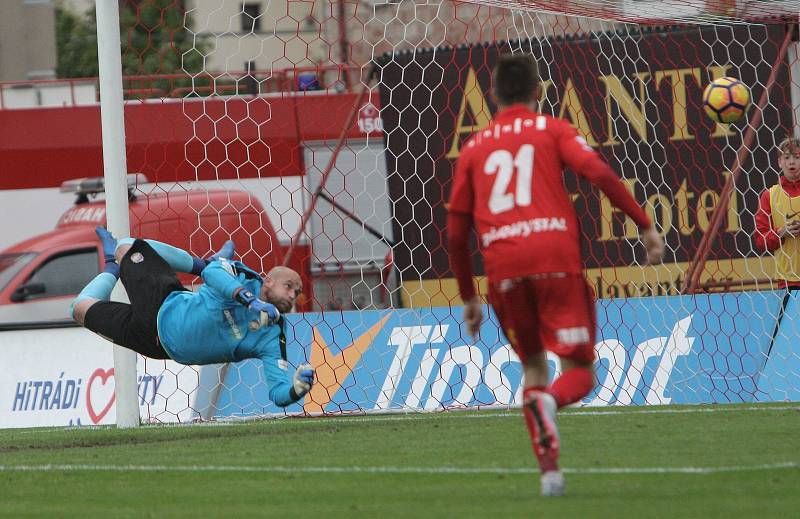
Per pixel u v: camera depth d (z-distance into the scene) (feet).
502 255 58.70
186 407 118.83
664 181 149.79
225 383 119.75
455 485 61.98
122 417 108.47
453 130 156.04
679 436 82.17
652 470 64.64
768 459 68.74
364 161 179.63
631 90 150.00
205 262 94.99
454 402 117.50
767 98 141.28
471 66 155.33
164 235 170.60
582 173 58.44
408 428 94.94
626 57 150.00
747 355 116.37
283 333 88.22
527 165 59.06
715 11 137.08
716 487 58.39
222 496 61.11
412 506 55.52
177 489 64.23
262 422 109.60
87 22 330.95
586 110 150.82
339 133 178.91
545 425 55.62
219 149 175.73
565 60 151.12
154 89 178.50
